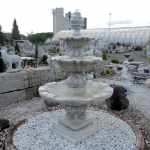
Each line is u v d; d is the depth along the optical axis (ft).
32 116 19.79
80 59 14.24
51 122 18.11
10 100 24.41
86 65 14.48
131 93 30.40
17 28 154.81
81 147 14.16
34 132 16.28
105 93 14.98
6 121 17.40
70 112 16.03
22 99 25.89
